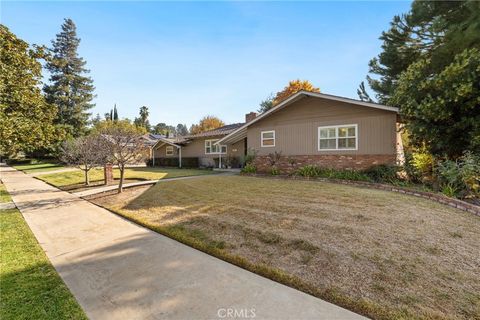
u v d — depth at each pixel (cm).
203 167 2127
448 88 716
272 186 877
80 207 720
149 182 1134
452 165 629
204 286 275
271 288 268
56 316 231
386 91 1459
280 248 364
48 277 308
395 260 311
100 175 1578
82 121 2884
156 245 403
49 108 1115
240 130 1548
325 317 219
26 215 639
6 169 2625
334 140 1138
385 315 217
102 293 269
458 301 232
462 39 950
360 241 368
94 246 410
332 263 313
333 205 568
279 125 1328
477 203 539
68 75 2852
